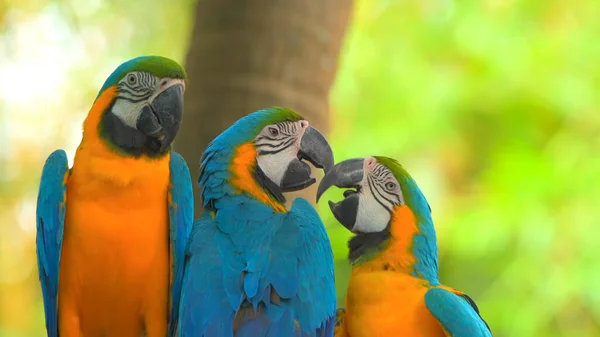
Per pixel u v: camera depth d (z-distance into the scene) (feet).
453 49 51.21
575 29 51.34
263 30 27.45
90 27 47.01
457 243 47.42
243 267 20.92
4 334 46.78
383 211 24.29
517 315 45.21
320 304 21.25
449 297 22.26
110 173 21.15
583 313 45.55
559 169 47.32
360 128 50.37
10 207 47.42
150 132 21.76
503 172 47.57
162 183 21.75
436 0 52.65
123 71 22.22
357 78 51.26
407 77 50.96
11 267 47.80
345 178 24.66
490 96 50.44
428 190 49.73
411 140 49.88
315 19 28.07
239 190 22.54
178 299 21.75
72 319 21.71
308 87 27.86
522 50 50.67
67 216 21.44
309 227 22.00
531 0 51.42
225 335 19.98
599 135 49.11
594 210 46.09
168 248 21.86
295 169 23.31
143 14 47.26
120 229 21.07
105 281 21.26
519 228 46.14
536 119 50.52
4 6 41.83
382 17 52.26
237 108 27.12
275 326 20.13
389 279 23.03
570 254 45.83
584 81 50.21
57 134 48.08
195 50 27.89
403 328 22.47
